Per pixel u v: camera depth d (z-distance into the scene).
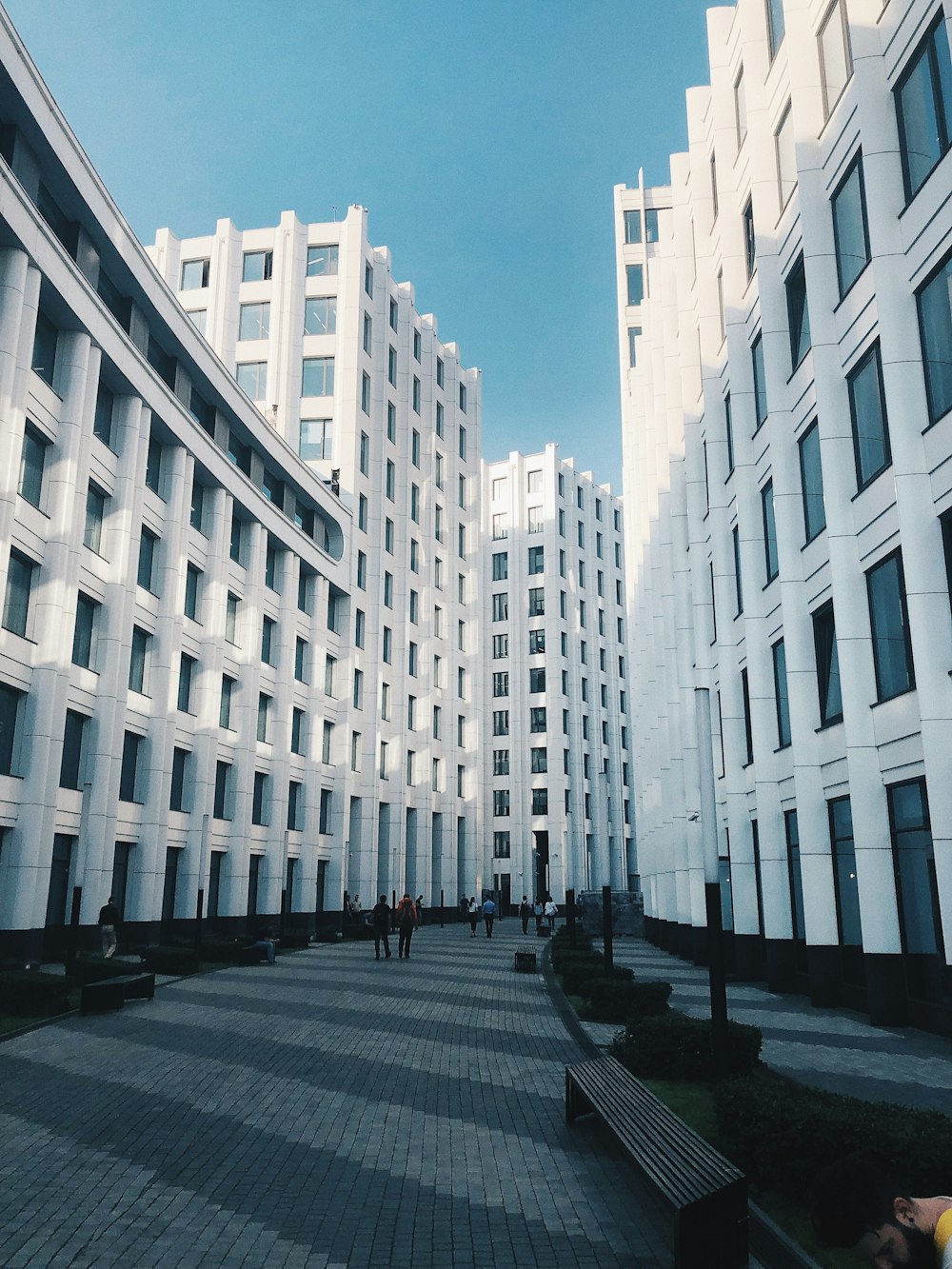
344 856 49.09
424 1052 13.42
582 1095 9.23
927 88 16.48
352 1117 9.77
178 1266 6.00
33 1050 13.26
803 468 22.27
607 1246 6.35
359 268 54.56
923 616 15.80
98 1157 8.29
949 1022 14.98
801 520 22.25
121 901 30.67
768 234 23.61
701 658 31.03
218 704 36.62
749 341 26.06
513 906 85.25
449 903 62.69
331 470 52.53
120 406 30.42
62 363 26.83
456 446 69.44
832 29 20.42
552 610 90.12
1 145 24.20
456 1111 10.02
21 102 23.83
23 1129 9.12
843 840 19.83
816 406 20.06
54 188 26.41
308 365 53.97
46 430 25.80
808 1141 6.75
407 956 29.53
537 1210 7.04
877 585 18.28
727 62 27.44
